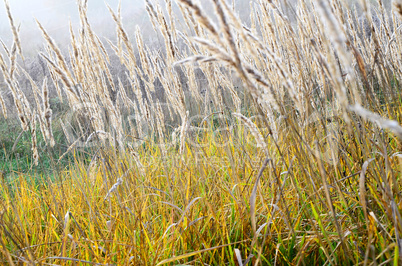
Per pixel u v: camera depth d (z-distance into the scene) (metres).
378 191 1.65
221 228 1.83
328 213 1.69
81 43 2.10
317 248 1.59
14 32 1.80
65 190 2.68
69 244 2.02
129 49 2.04
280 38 1.96
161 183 2.63
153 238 1.83
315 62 1.72
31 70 7.00
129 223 1.93
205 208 1.99
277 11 1.47
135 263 1.61
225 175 2.42
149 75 2.26
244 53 2.33
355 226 1.63
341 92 0.91
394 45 2.26
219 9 0.87
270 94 1.13
